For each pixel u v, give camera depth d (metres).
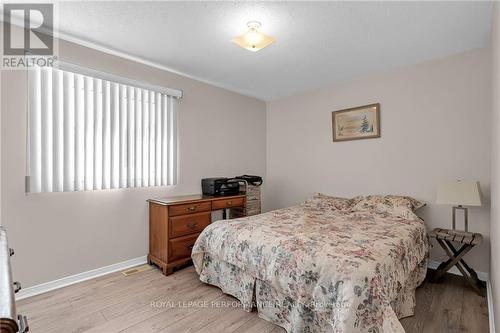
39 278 2.19
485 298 2.12
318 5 1.86
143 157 2.87
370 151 3.27
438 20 2.05
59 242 2.29
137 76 2.82
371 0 1.80
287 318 1.72
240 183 3.65
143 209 2.88
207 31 2.22
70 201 2.36
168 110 3.11
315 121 3.84
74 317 1.84
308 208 3.18
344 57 2.75
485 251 2.47
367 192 3.29
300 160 4.02
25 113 2.12
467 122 2.59
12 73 2.07
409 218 2.51
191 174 3.35
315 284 1.53
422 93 2.86
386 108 3.13
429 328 1.73
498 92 1.46
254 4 1.85
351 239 1.85
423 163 2.86
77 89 2.39
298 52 2.63
